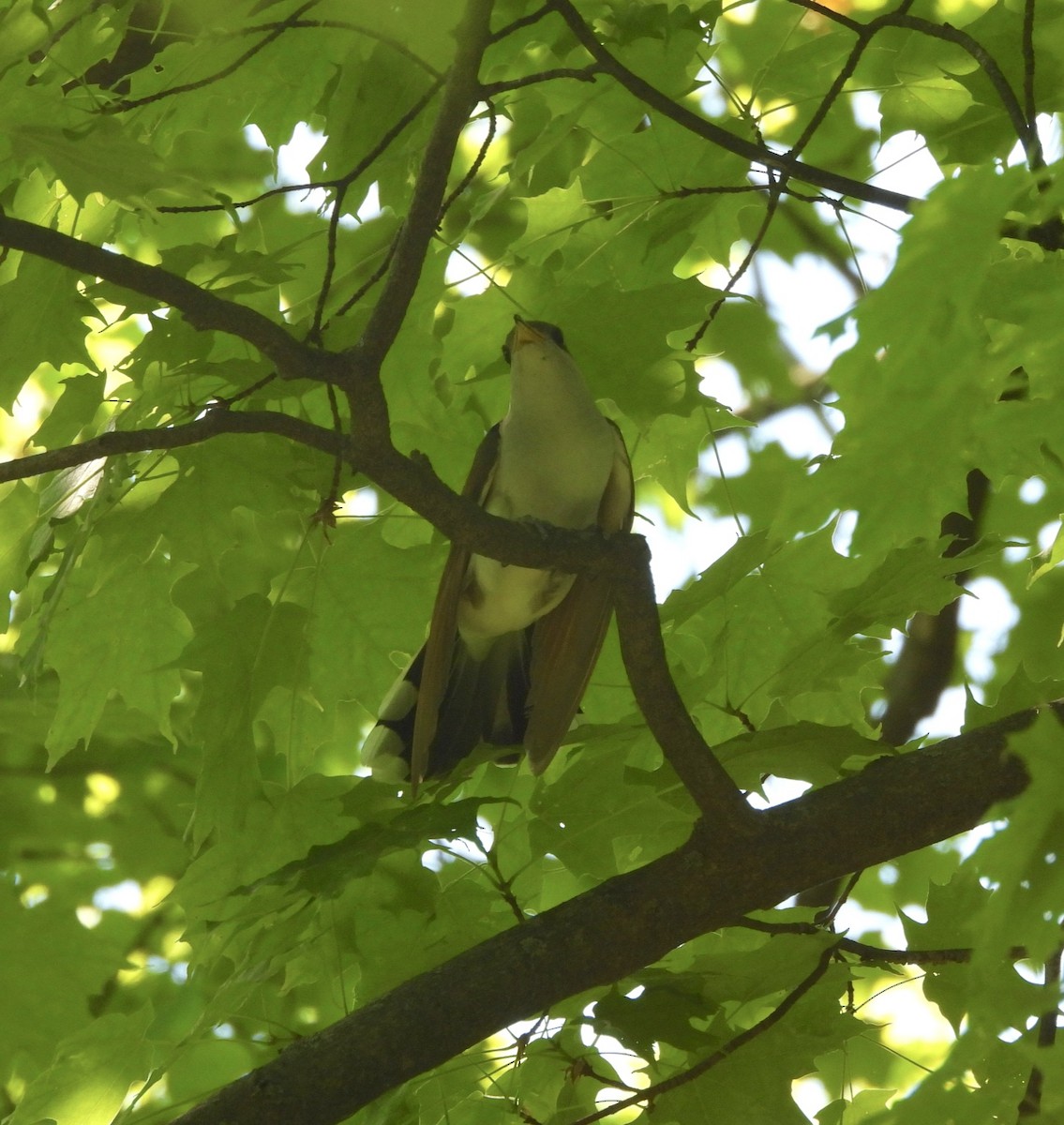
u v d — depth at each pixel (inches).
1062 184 81.6
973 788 168.2
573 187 227.1
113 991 295.4
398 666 215.3
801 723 179.0
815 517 96.0
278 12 205.6
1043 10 202.5
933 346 84.6
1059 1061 113.7
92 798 319.0
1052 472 186.5
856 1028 167.8
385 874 188.5
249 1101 156.4
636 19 198.4
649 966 185.2
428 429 233.5
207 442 196.1
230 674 191.0
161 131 223.6
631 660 166.6
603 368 208.1
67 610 207.8
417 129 211.2
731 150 189.3
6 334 193.8
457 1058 181.0
